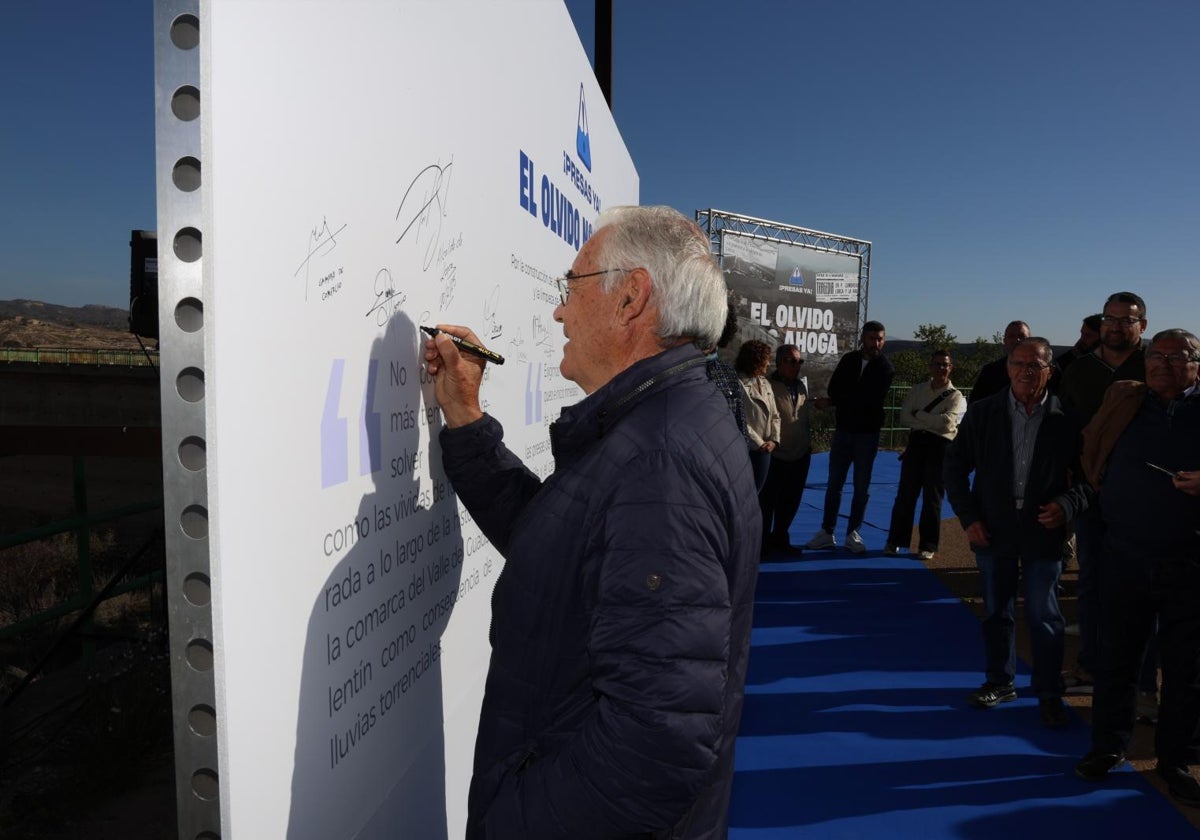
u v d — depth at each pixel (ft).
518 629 3.13
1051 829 8.31
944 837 8.17
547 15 6.28
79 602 11.76
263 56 2.38
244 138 2.29
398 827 3.75
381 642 3.49
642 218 3.54
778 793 9.04
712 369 9.40
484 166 4.64
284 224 2.52
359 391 3.15
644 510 2.81
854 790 9.11
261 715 2.53
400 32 3.37
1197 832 8.25
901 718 10.98
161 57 2.17
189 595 2.34
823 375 50.21
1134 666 9.04
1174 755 8.73
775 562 19.63
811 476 35.53
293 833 2.76
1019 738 10.36
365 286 3.15
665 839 3.18
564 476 3.11
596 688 2.77
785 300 47.55
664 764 2.62
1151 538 8.52
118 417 94.17
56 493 53.98
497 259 4.99
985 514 10.80
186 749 2.39
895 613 15.74
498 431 4.17
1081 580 12.02
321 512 2.88
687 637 2.68
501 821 2.89
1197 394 8.42
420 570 3.97
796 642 14.08
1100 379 12.33
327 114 2.77
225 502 2.28
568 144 7.43
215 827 2.40
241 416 2.34
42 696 11.28
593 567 2.91
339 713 3.09
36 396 93.56
